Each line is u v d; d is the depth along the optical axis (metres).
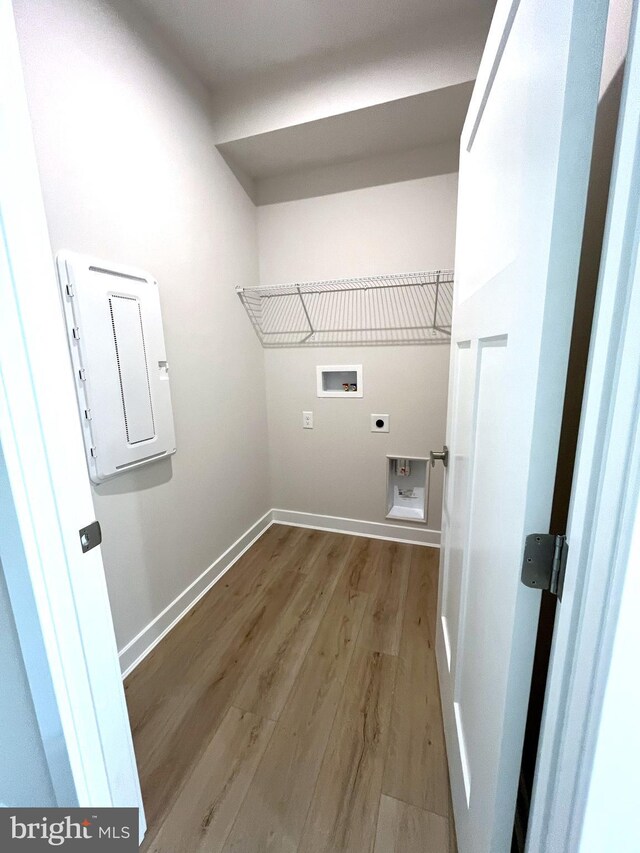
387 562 2.06
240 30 1.39
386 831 0.89
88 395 1.14
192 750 1.09
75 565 0.66
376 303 2.04
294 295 2.17
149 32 1.34
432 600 1.73
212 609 1.70
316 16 1.34
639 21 0.31
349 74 1.51
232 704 1.23
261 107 1.65
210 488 1.85
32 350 0.57
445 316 1.95
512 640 0.53
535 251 0.48
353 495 2.34
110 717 0.76
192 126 1.59
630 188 0.33
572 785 0.44
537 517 0.49
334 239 2.04
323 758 1.06
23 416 0.57
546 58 0.45
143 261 1.36
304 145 1.78
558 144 0.41
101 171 1.18
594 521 0.40
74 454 0.65
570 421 0.60
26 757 0.72
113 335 1.21
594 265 0.55
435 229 1.87
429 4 1.31
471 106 0.93
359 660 1.40
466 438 0.93
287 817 0.92
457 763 0.89
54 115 1.03
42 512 0.60
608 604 0.38
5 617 0.64
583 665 0.42
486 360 0.75
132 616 1.40
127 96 1.26
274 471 2.49
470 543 0.86
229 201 1.89
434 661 1.39
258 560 2.10
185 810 0.94
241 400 2.09
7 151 0.53
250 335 2.15
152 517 1.48
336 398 2.23
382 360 2.10
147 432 1.37
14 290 0.55
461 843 0.80
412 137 1.73
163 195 1.45
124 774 0.81
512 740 0.57
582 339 0.57
